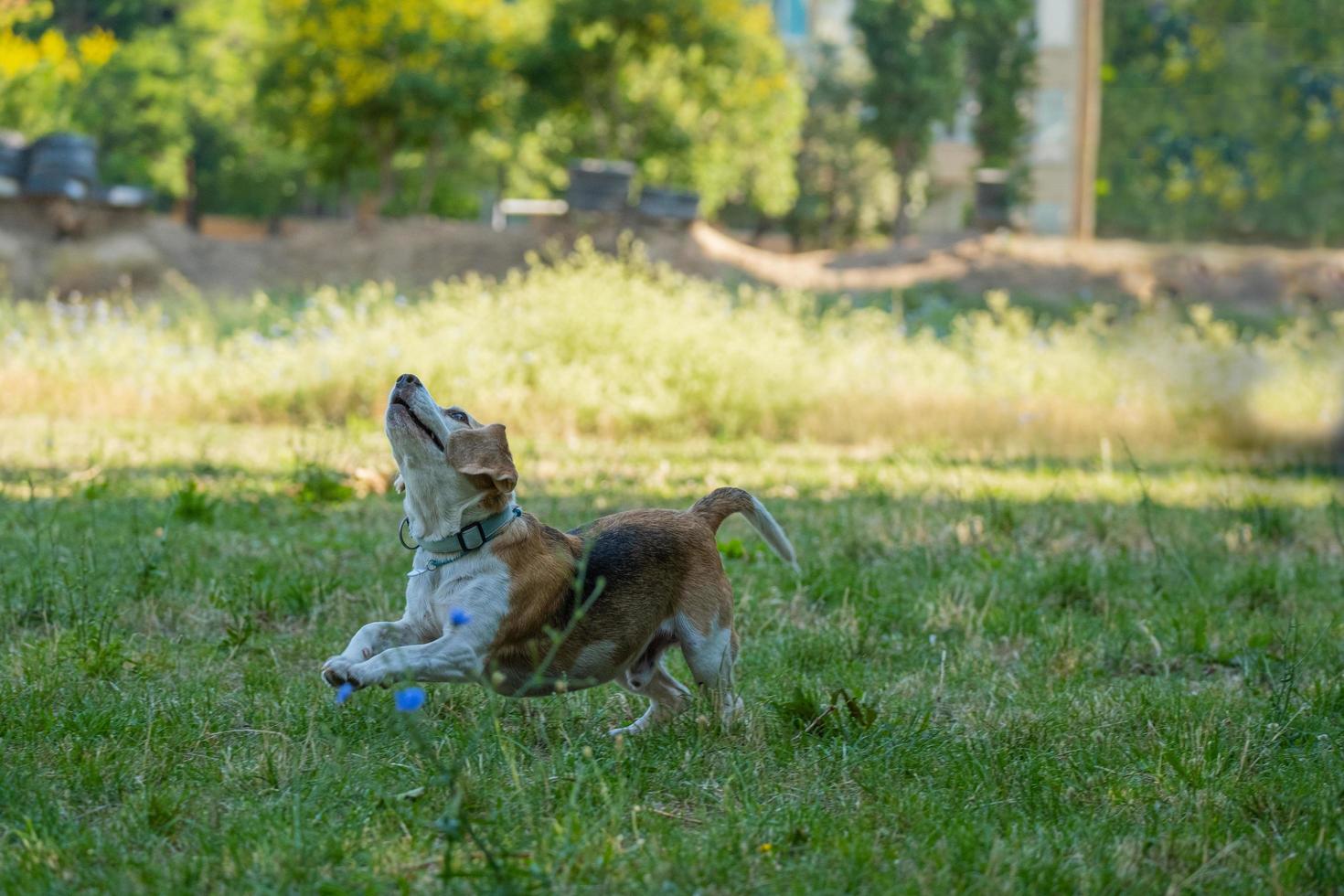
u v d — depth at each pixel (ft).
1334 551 32.50
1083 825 14.28
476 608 15.88
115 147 138.62
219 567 26.05
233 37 140.46
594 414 52.47
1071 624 23.61
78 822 13.69
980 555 29.58
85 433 46.83
